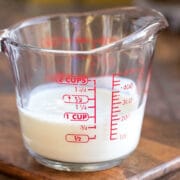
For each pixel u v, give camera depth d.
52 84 0.47
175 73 0.81
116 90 0.43
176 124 0.56
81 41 0.53
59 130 0.42
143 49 0.44
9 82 0.73
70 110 0.42
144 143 0.50
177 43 0.99
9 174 0.45
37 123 0.43
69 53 0.42
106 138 0.42
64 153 0.43
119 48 0.42
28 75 0.45
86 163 0.43
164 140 0.51
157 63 0.86
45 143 0.43
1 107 0.59
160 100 0.68
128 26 0.49
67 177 0.43
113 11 0.51
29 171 0.44
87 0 1.37
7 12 1.19
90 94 0.42
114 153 0.43
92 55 0.43
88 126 0.42
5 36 0.44
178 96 0.70
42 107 0.44
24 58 0.44
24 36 0.48
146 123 0.56
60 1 1.39
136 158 0.47
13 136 0.52
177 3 1.07
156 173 0.45
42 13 1.18
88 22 0.52
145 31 0.42
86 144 0.42
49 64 0.46
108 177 0.43
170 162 0.46
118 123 0.43
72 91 0.43
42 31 0.50
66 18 0.52
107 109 0.42
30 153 0.46
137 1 1.09
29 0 1.38
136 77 0.46
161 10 1.05
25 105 0.45
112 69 0.46
